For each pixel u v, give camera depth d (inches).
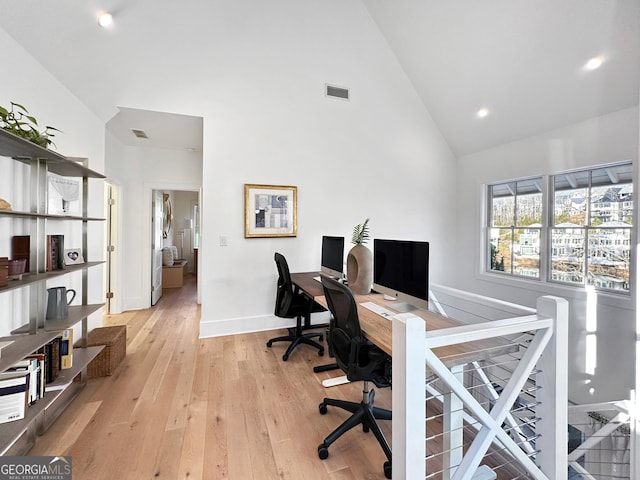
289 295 108.8
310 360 110.3
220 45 127.9
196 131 144.9
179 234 322.3
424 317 68.9
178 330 140.3
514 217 152.3
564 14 98.0
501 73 127.4
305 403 82.8
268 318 140.8
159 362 107.0
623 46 93.4
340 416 77.2
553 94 118.6
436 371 42.3
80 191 105.0
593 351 113.8
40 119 86.5
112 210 162.1
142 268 176.1
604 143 111.4
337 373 100.3
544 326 49.3
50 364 73.2
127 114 123.2
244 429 71.4
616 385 106.7
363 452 65.1
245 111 133.5
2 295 70.4
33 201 71.6
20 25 75.8
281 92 139.5
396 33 150.3
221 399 84.0
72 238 101.1
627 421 71.6
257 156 136.0
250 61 133.6
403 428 40.3
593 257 119.0
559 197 131.4
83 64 99.5
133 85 116.2
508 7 108.0
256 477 57.7
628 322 104.2
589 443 79.6
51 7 80.4
